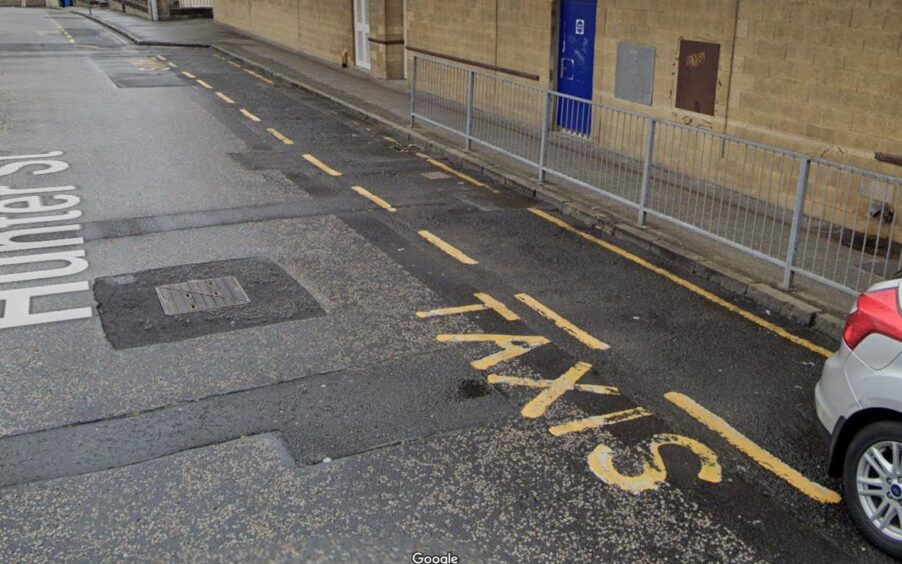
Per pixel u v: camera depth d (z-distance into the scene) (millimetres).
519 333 7484
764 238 9734
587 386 6555
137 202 11156
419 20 20375
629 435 5879
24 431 5781
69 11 50938
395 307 7977
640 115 10164
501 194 12125
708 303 8312
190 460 5484
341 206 11266
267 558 4609
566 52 15008
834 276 8102
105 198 11297
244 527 4855
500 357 7000
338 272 8852
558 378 6668
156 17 40188
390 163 13836
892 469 4609
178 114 17250
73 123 16031
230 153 14102
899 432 4535
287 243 9719
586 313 7969
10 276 8492
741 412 6234
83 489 5176
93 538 4742
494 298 8273
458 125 15086
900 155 9297
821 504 5168
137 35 32750
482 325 7625
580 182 11281
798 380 6758
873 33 9398
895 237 9516
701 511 5078
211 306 7887
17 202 11016
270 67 24141
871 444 4695
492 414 6113
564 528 4895
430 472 5402
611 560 4641
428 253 9531
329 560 4602
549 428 5945
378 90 20484
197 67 24609
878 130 9516
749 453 5703
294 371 6676
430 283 8609
